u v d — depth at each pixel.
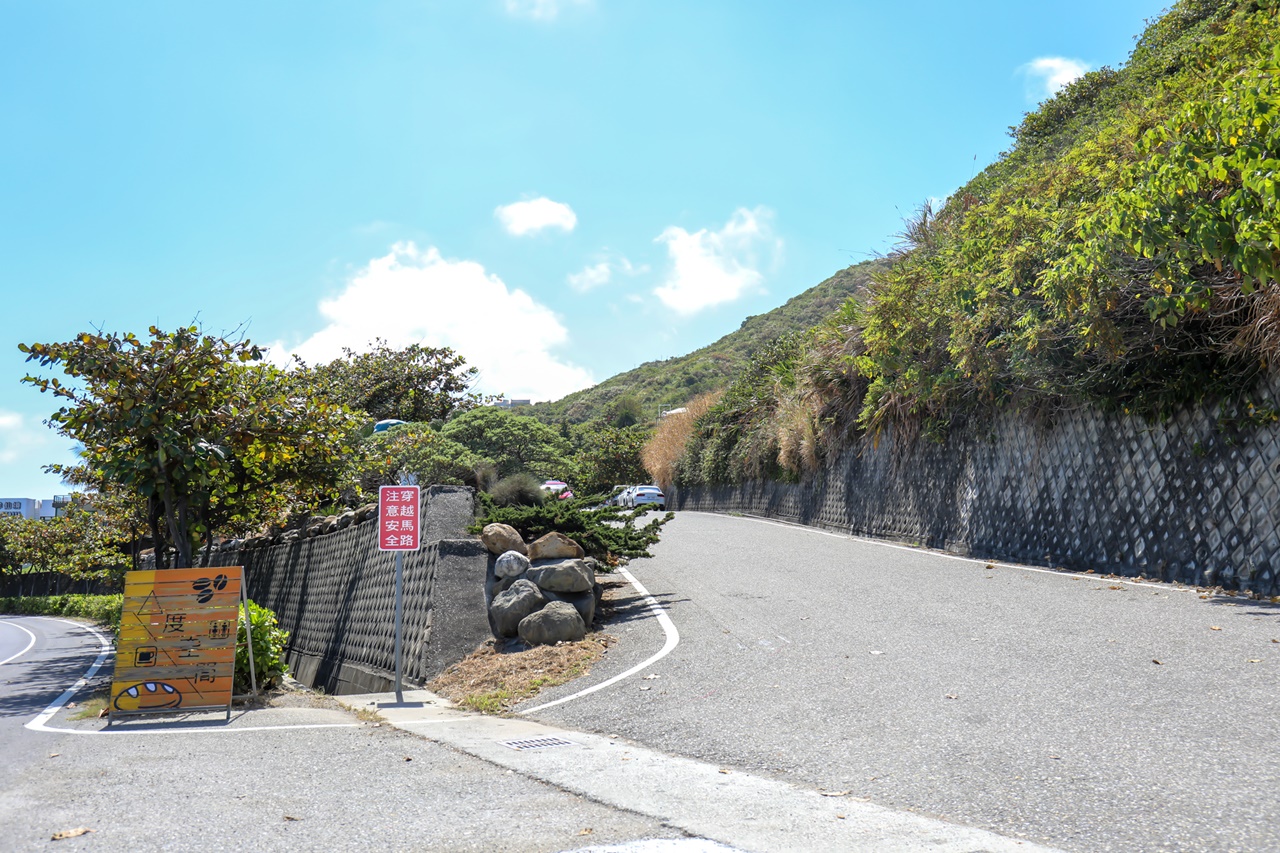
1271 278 7.88
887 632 8.77
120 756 6.23
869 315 19.23
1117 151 12.50
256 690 9.46
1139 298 10.69
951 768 4.76
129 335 10.98
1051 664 6.94
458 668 9.87
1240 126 8.30
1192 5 23.08
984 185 21.42
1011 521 14.69
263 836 4.02
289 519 19.48
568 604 10.29
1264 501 9.69
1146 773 4.39
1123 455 12.09
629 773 5.14
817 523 24.83
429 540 11.81
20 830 4.25
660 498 38.22
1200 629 7.80
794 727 5.93
